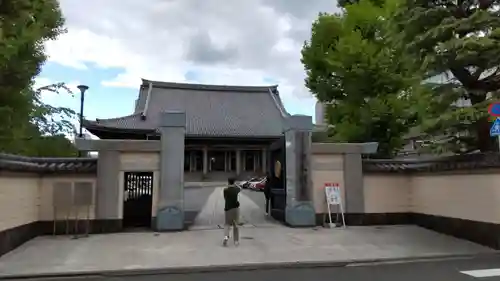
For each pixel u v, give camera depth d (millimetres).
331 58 15578
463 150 10672
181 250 8750
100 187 11211
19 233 9258
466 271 7027
